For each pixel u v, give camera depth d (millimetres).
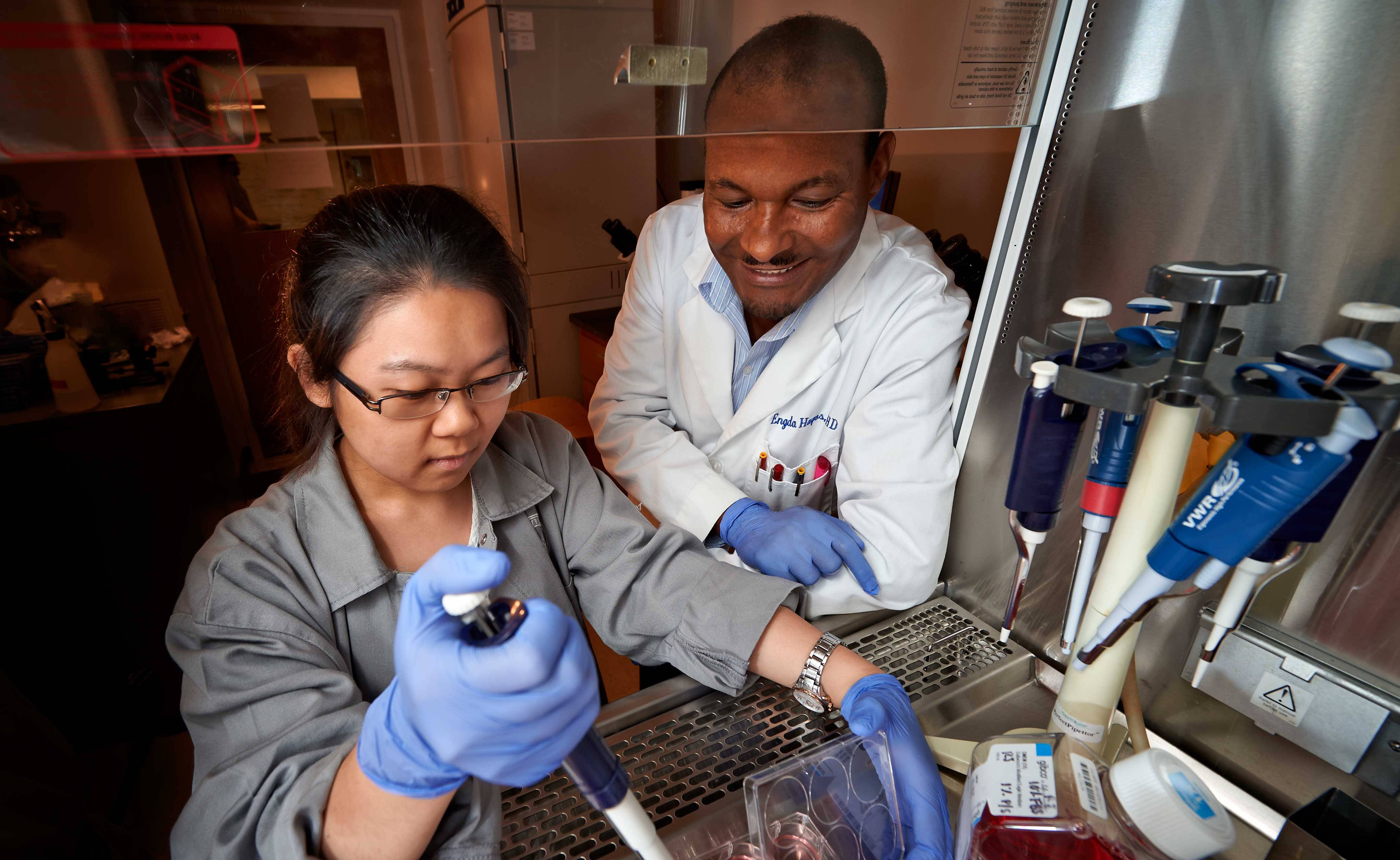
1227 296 497
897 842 688
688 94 752
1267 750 814
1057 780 596
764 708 881
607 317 2990
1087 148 862
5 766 1139
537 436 1065
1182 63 756
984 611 1112
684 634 936
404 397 692
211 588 756
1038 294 965
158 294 3250
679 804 744
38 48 437
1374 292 674
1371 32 627
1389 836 617
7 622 2029
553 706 463
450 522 917
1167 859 530
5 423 2197
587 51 658
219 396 3602
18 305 2740
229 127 507
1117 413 611
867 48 815
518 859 685
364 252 661
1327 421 466
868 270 1331
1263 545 587
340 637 837
